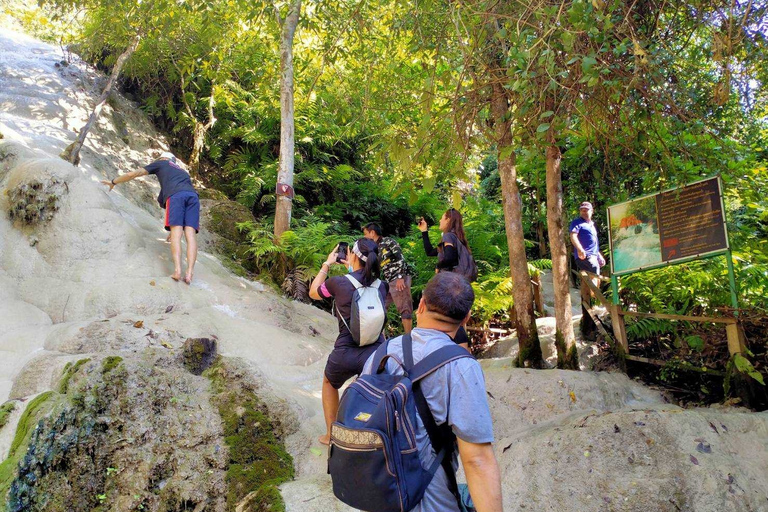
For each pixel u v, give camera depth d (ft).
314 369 17.06
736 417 11.82
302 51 32.86
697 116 13.82
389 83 18.74
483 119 15.75
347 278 11.91
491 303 22.24
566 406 13.70
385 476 5.44
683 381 15.42
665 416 11.54
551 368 16.61
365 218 34.27
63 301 16.42
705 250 14.02
